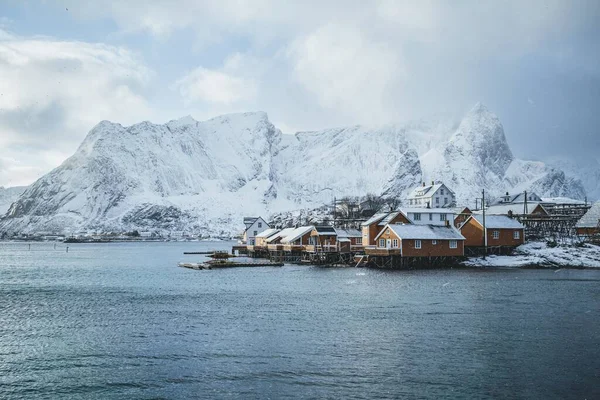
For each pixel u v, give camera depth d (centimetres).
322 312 6181
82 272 12569
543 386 3753
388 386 3784
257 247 16412
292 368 4159
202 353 4572
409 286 8156
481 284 8294
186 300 7306
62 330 5491
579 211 16575
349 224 17362
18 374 4125
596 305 6425
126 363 4347
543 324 5441
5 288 9156
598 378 3888
